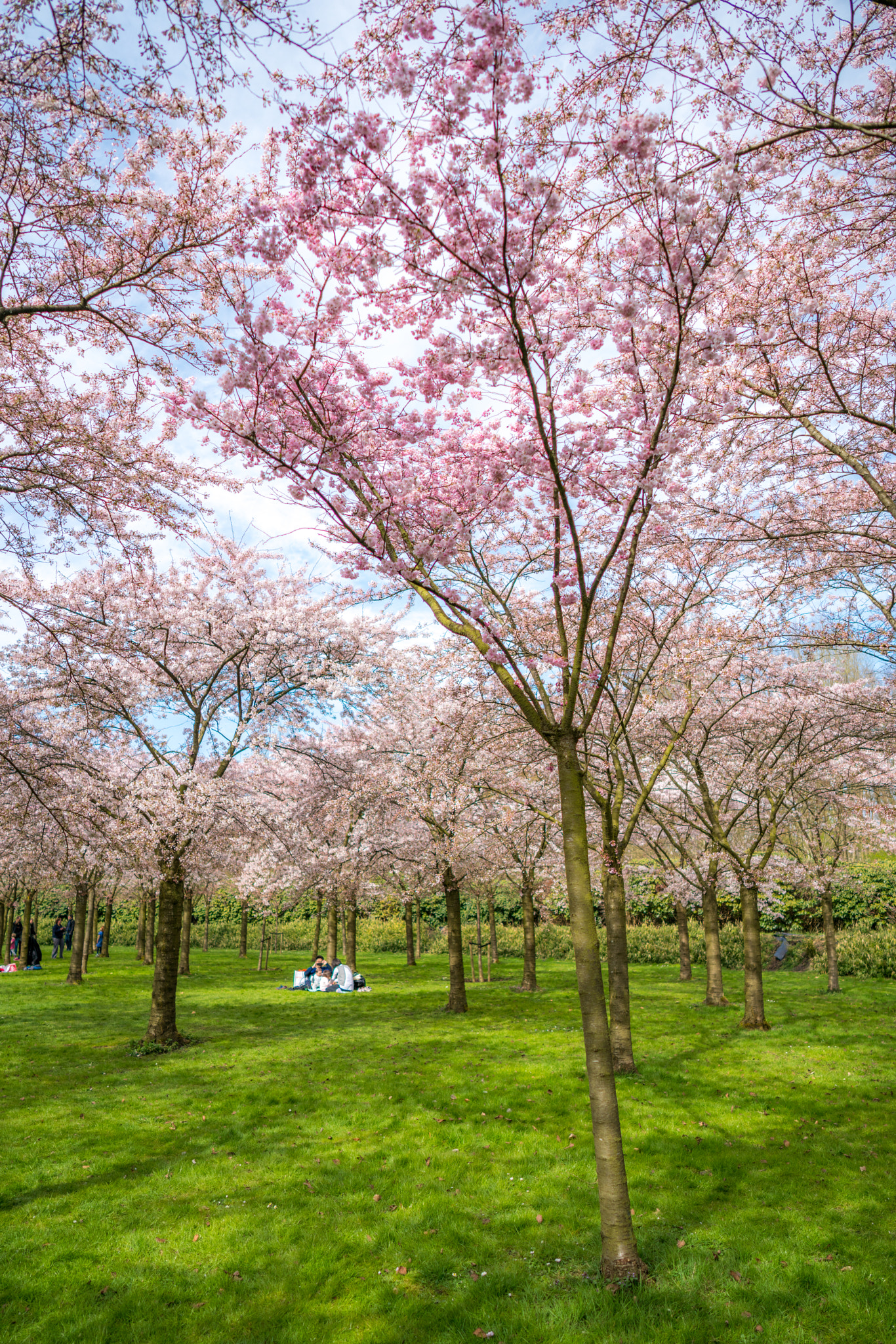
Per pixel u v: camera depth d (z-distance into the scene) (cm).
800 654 1271
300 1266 589
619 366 696
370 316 586
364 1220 662
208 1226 652
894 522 843
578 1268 575
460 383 610
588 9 433
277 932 4244
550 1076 1090
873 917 2781
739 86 457
